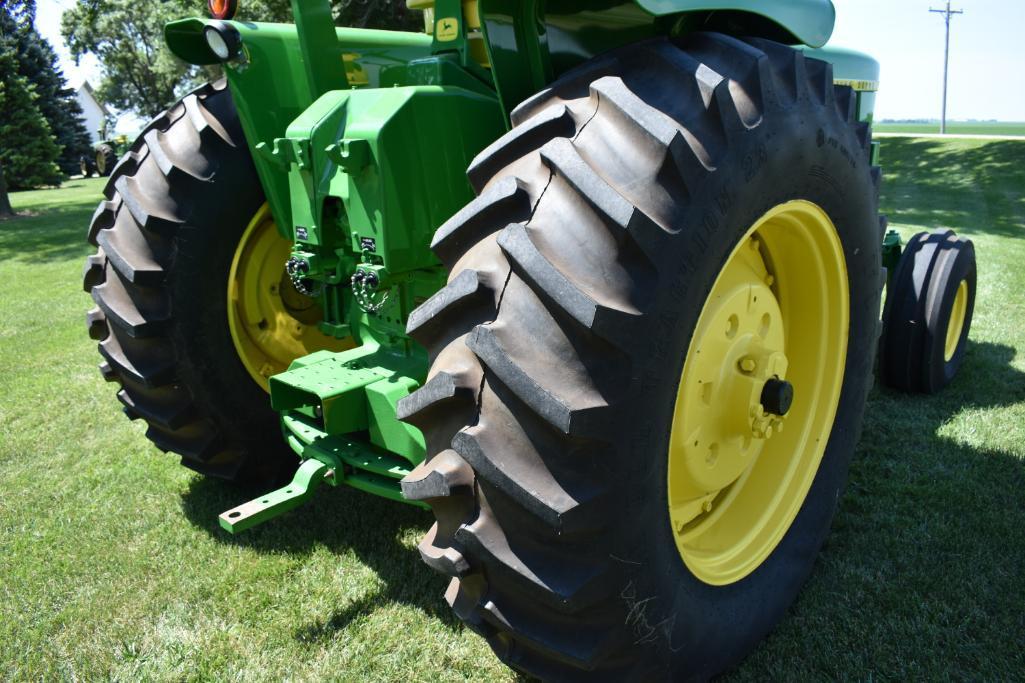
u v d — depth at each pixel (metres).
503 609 1.57
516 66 1.84
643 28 2.01
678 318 1.49
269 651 2.15
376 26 10.63
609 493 1.44
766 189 1.67
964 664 2.03
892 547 2.57
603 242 1.42
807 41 1.99
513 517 1.46
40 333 5.98
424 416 1.56
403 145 2.04
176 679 2.07
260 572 2.52
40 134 26.72
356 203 2.10
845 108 2.02
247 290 2.85
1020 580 2.37
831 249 2.13
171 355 2.68
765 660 2.07
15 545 2.72
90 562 2.61
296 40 2.53
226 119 2.69
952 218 11.83
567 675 1.65
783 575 2.22
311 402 2.45
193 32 2.52
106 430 3.85
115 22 46.28
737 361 1.96
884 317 3.89
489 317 1.47
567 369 1.40
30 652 2.19
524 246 1.40
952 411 3.74
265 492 3.09
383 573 2.50
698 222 1.49
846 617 2.22
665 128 1.44
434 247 1.61
